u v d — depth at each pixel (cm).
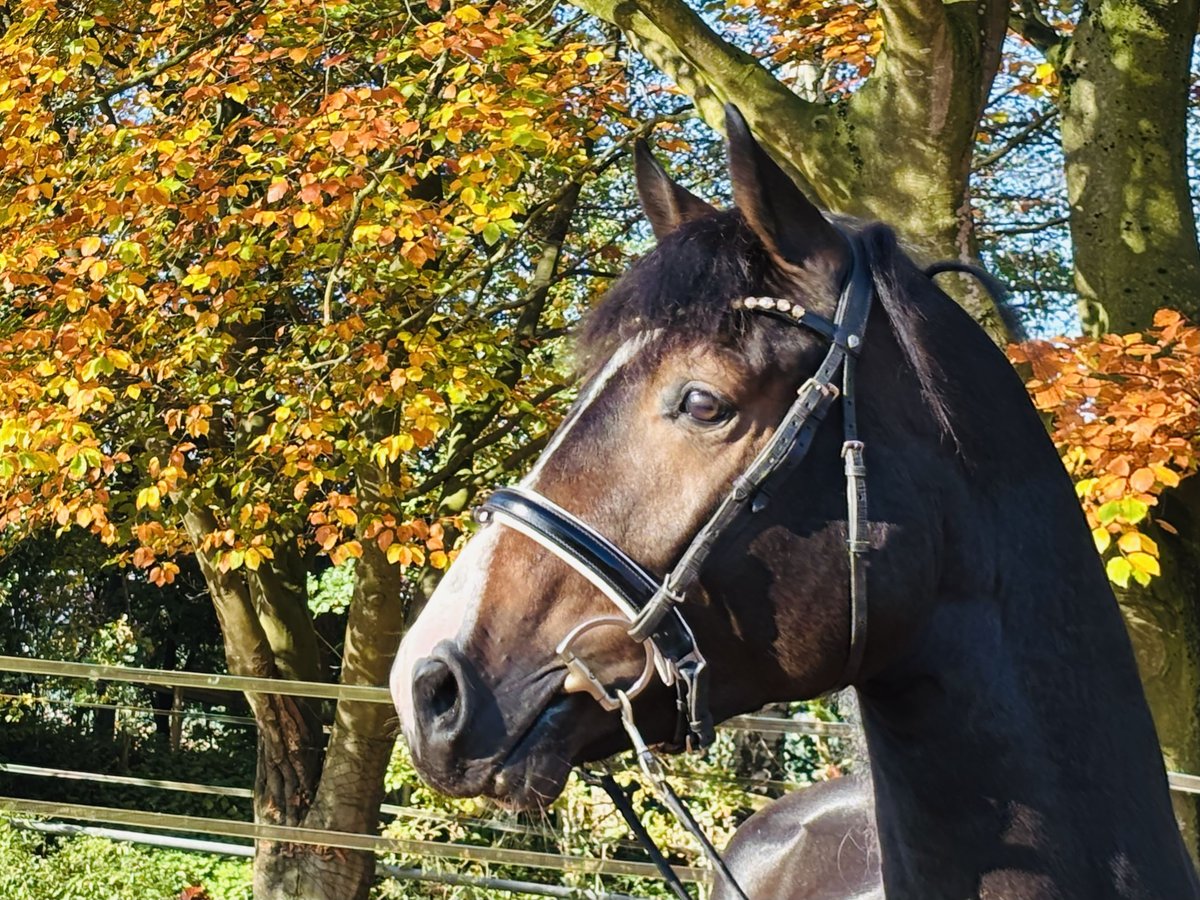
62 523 570
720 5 712
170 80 633
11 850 767
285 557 842
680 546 137
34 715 1291
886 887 153
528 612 139
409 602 809
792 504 137
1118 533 362
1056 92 593
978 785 141
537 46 554
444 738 136
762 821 298
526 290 783
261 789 802
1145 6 466
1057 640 144
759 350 138
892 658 141
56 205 572
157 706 1419
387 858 797
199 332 552
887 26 405
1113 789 141
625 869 528
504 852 552
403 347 598
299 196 487
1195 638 430
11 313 640
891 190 420
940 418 141
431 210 507
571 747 140
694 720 136
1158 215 459
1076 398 362
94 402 523
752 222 140
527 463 718
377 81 658
